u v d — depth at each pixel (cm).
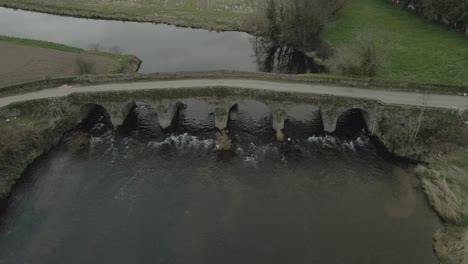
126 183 5438
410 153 5716
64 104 6388
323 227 4731
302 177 5500
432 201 4975
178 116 6869
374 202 5072
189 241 4588
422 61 8275
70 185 5412
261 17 10294
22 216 4959
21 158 5738
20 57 9025
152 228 4759
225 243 4550
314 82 6538
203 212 4962
